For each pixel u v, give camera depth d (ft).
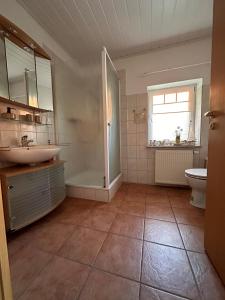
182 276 2.98
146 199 6.63
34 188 4.60
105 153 6.37
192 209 5.68
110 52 8.05
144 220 4.99
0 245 1.88
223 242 2.75
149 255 3.51
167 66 7.73
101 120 8.52
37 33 6.19
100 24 6.23
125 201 6.46
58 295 2.67
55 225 4.80
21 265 3.31
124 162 9.00
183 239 4.04
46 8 5.49
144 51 7.99
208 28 6.52
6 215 3.99
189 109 7.93
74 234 4.34
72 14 5.74
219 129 2.87
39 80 6.17
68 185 7.02
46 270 3.17
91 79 8.50
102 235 4.27
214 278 2.92
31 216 4.51
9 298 2.00
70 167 8.27
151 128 8.66
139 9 5.54
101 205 6.12
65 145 7.88
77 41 7.27
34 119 5.94
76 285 2.84
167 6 5.43
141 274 3.04
